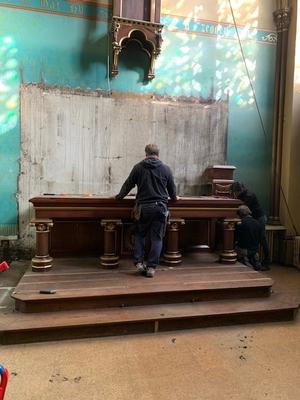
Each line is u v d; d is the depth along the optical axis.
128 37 4.51
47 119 4.67
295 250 5.27
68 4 4.65
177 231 4.01
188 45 5.14
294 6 5.29
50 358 2.52
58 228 4.16
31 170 4.67
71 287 3.20
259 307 3.26
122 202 3.77
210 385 2.25
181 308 3.17
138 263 3.63
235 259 4.20
